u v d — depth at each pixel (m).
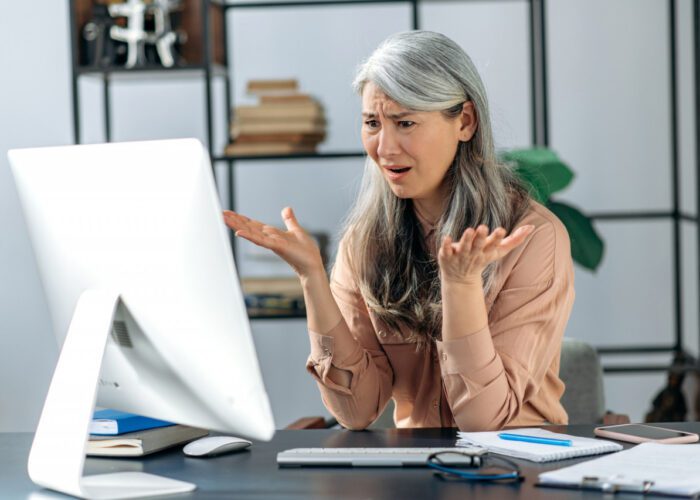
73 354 1.44
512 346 1.79
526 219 1.89
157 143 1.34
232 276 1.30
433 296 1.94
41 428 1.45
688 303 3.95
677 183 3.91
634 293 4.08
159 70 3.51
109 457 1.60
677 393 3.53
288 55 4.04
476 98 1.83
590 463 1.43
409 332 1.96
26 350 4.16
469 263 1.59
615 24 4.00
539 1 3.71
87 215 1.44
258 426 1.34
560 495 1.31
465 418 1.71
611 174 4.04
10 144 4.11
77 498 1.38
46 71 4.10
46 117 4.11
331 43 4.04
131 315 1.43
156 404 1.50
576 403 2.47
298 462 1.50
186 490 1.38
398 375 2.03
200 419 1.44
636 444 1.60
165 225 1.34
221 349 1.34
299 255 1.79
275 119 3.61
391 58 1.78
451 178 1.91
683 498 1.28
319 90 4.05
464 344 1.66
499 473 1.39
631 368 3.63
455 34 4.04
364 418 1.92
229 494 1.36
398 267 1.96
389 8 4.02
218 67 3.69
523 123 4.05
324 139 3.69
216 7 3.76
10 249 4.12
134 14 3.56
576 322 4.10
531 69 3.88
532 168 2.48
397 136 1.80
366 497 1.32
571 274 1.89
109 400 1.58
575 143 4.04
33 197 1.52
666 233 4.05
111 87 4.08
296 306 3.63
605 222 4.06
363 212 2.00
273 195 4.11
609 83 4.02
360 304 2.02
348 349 1.87
